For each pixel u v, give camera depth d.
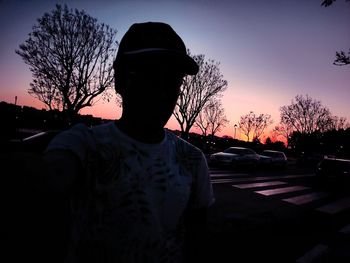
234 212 6.68
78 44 19.52
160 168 0.87
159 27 0.90
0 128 16.08
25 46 18.86
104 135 0.83
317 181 13.79
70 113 19.95
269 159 21.34
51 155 0.68
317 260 4.19
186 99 28.72
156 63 0.84
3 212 0.42
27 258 0.43
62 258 1.51
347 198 10.41
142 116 0.87
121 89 0.89
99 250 0.77
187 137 29.34
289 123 50.50
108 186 0.78
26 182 0.45
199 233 1.07
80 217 0.78
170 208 0.87
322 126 48.56
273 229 5.57
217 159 17.52
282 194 10.07
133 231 0.78
